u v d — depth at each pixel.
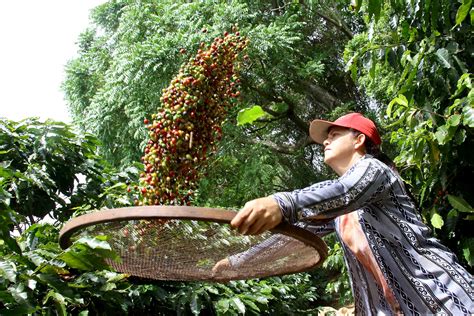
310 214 1.15
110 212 1.00
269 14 10.65
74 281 1.86
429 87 2.58
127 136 10.16
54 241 2.22
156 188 1.29
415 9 2.45
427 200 2.74
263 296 2.51
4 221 1.80
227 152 9.07
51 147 2.46
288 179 10.62
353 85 10.52
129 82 9.01
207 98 1.32
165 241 1.17
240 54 1.40
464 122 2.17
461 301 1.33
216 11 8.95
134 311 2.15
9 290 1.63
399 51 2.64
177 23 9.17
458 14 2.11
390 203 1.40
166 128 1.29
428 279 1.36
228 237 1.16
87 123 10.30
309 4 10.23
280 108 8.85
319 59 10.21
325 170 10.66
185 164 1.30
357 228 1.47
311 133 1.69
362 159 1.36
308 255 1.36
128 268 1.46
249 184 9.12
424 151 2.64
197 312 2.12
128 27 9.94
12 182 2.21
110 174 2.64
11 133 2.39
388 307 1.49
